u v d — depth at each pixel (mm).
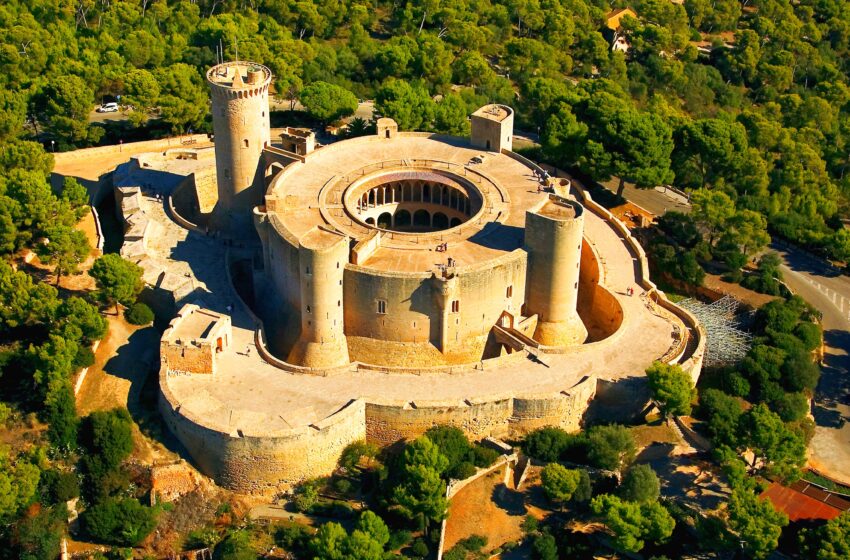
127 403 187625
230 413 178125
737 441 180875
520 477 179750
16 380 190750
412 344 198625
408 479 169500
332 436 177125
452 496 176000
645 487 172250
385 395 183250
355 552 159625
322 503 177500
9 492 166375
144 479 177625
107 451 176500
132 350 198125
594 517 175250
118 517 171000
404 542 170750
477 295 196500
